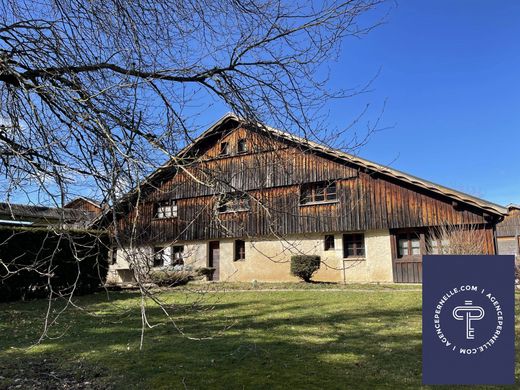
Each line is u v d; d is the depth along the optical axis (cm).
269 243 1792
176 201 800
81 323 848
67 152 343
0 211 369
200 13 431
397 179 1591
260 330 748
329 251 1672
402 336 688
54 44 369
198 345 638
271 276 1778
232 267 1861
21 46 365
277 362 546
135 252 288
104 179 315
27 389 466
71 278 1353
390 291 1278
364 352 594
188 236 1934
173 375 502
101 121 313
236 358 565
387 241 1599
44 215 357
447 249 1406
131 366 541
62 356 599
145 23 411
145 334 725
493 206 1393
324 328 762
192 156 352
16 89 386
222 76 431
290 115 432
